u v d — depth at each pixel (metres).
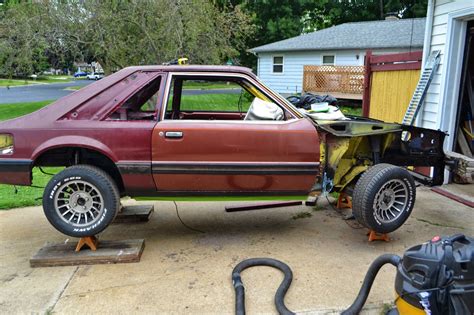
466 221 4.49
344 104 16.31
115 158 3.44
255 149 3.55
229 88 22.69
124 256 3.54
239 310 2.76
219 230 4.33
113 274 3.35
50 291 3.09
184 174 3.53
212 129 3.49
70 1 11.02
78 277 3.30
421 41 16.81
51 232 4.28
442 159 4.39
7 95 23.88
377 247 3.84
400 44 17.28
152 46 10.84
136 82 3.56
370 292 3.02
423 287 2.03
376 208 3.67
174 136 3.45
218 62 12.14
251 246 3.91
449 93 5.75
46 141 3.37
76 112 3.47
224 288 3.12
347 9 31.53
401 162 4.36
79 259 3.50
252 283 3.19
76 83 36.47
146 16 10.84
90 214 3.52
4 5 13.94
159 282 3.22
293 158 3.61
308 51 20.31
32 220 4.65
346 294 3.01
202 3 11.51
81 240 3.61
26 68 11.59
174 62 4.23
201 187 3.62
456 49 5.61
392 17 21.66
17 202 5.17
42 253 3.57
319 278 3.25
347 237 4.10
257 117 3.71
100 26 10.71
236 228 4.38
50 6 10.98
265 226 4.44
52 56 12.27
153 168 3.49
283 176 3.64
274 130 3.55
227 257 3.67
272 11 31.08
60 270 3.43
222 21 12.45
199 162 3.51
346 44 18.92
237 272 3.27
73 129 3.40
